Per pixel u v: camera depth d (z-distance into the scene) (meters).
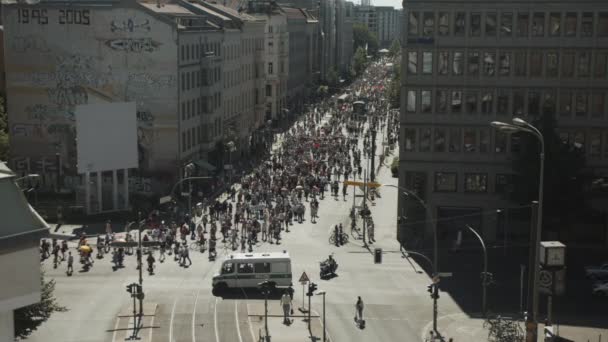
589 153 80.88
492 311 59.47
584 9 79.00
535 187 75.31
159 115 103.62
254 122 158.38
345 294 63.31
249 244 77.38
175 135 103.81
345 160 126.62
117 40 103.19
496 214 82.38
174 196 98.25
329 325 55.69
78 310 57.81
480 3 80.00
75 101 105.06
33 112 106.38
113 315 56.81
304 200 103.00
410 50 81.56
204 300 61.09
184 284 65.38
